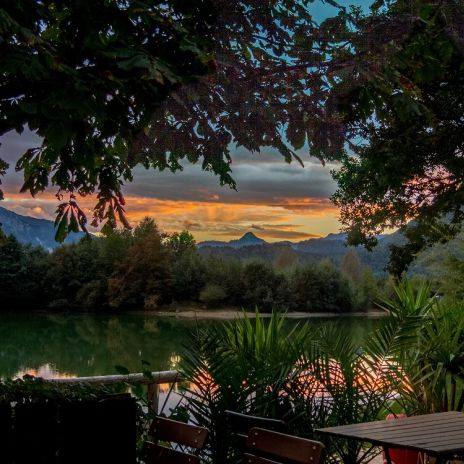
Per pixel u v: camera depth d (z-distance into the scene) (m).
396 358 4.73
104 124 3.14
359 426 3.50
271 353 4.56
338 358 4.58
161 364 21.25
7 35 2.73
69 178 4.27
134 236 40.06
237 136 3.43
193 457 2.91
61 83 2.73
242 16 3.36
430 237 11.75
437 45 3.60
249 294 36.66
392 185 10.79
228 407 4.20
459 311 5.41
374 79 3.36
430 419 3.67
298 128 3.49
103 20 3.01
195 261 39.38
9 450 3.17
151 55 3.01
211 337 4.41
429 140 10.44
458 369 4.88
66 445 3.28
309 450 2.64
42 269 41.12
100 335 29.78
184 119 3.42
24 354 25.27
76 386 3.53
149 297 39.19
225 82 3.28
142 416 4.19
